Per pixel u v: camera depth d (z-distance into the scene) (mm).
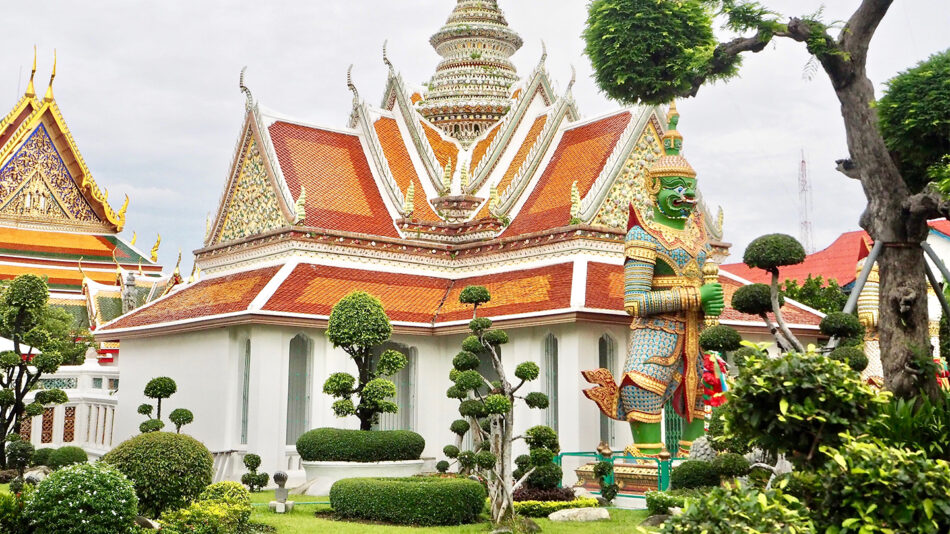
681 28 17391
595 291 26891
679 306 23078
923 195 15039
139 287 47500
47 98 52594
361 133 34375
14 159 51500
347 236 30000
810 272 49281
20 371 29172
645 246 23297
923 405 12695
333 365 28172
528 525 17938
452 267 31703
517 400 27891
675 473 20781
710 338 18312
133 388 32969
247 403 27922
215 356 29156
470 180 33406
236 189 33125
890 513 10539
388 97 36219
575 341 26453
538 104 35250
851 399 11672
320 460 23766
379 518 19422
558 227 28750
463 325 28266
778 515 10359
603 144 31031
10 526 14250
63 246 51969
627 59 17359
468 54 37438
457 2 38531
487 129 36062
